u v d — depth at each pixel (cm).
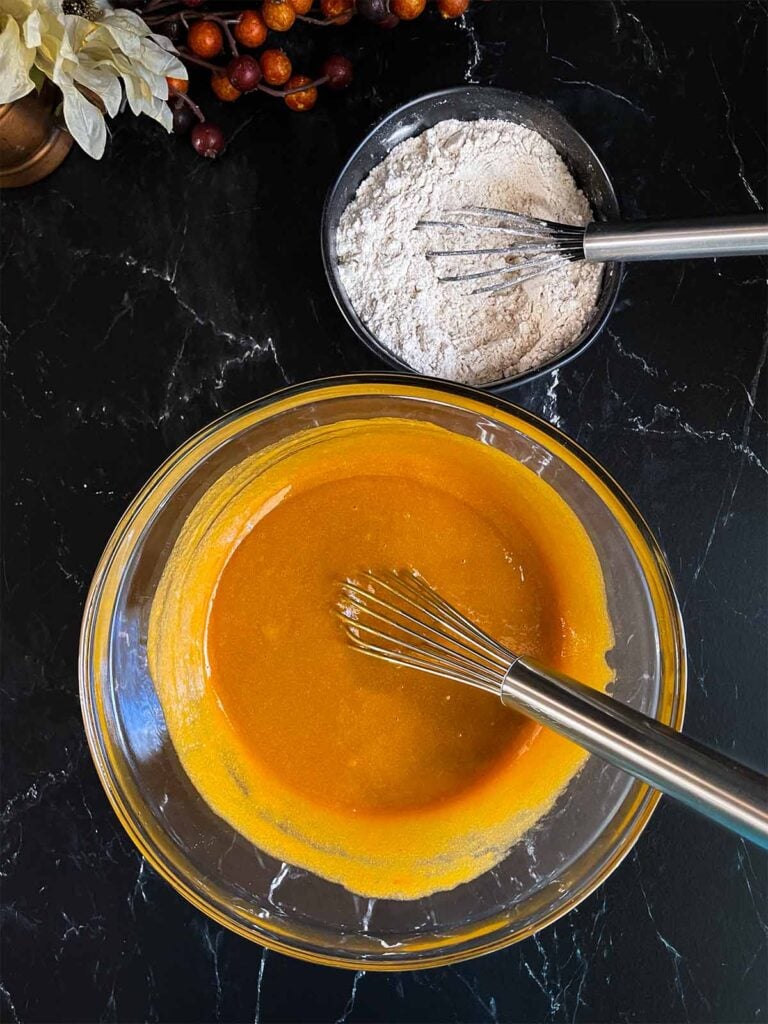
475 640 39
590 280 43
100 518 46
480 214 43
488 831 44
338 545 44
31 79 41
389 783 45
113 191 46
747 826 28
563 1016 45
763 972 45
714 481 46
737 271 46
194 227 46
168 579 44
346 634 44
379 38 46
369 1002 46
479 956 44
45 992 46
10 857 46
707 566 46
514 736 44
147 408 46
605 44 46
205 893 42
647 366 46
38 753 46
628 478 46
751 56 46
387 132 43
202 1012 46
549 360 42
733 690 45
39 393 46
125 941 46
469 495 44
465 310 43
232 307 46
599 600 42
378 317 43
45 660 46
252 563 45
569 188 44
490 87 42
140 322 46
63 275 46
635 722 31
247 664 45
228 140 46
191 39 43
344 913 43
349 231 43
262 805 44
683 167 46
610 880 46
